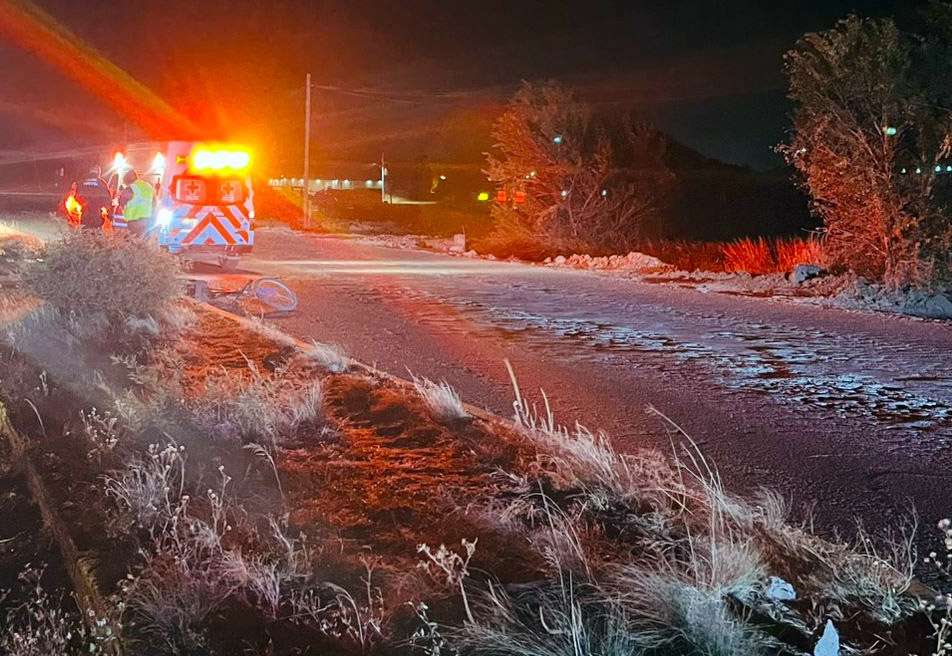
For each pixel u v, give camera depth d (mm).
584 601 4457
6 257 17750
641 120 29844
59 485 6395
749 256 22406
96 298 11352
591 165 28609
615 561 4957
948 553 5570
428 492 6055
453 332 13125
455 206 52688
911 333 13586
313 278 19594
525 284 19297
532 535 5273
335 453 6879
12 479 7094
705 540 5051
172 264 12258
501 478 6281
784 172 34750
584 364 11055
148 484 5859
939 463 7422
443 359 11156
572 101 29188
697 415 8750
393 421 7672
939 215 16953
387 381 8969
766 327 14023
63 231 12547
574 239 28125
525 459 6590
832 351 12109
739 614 4363
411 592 4645
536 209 29109
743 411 8930
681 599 4281
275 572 4836
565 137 28516
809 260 20922
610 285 19328
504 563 4996
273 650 4238
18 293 12445
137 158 22891
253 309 14586
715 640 4070
